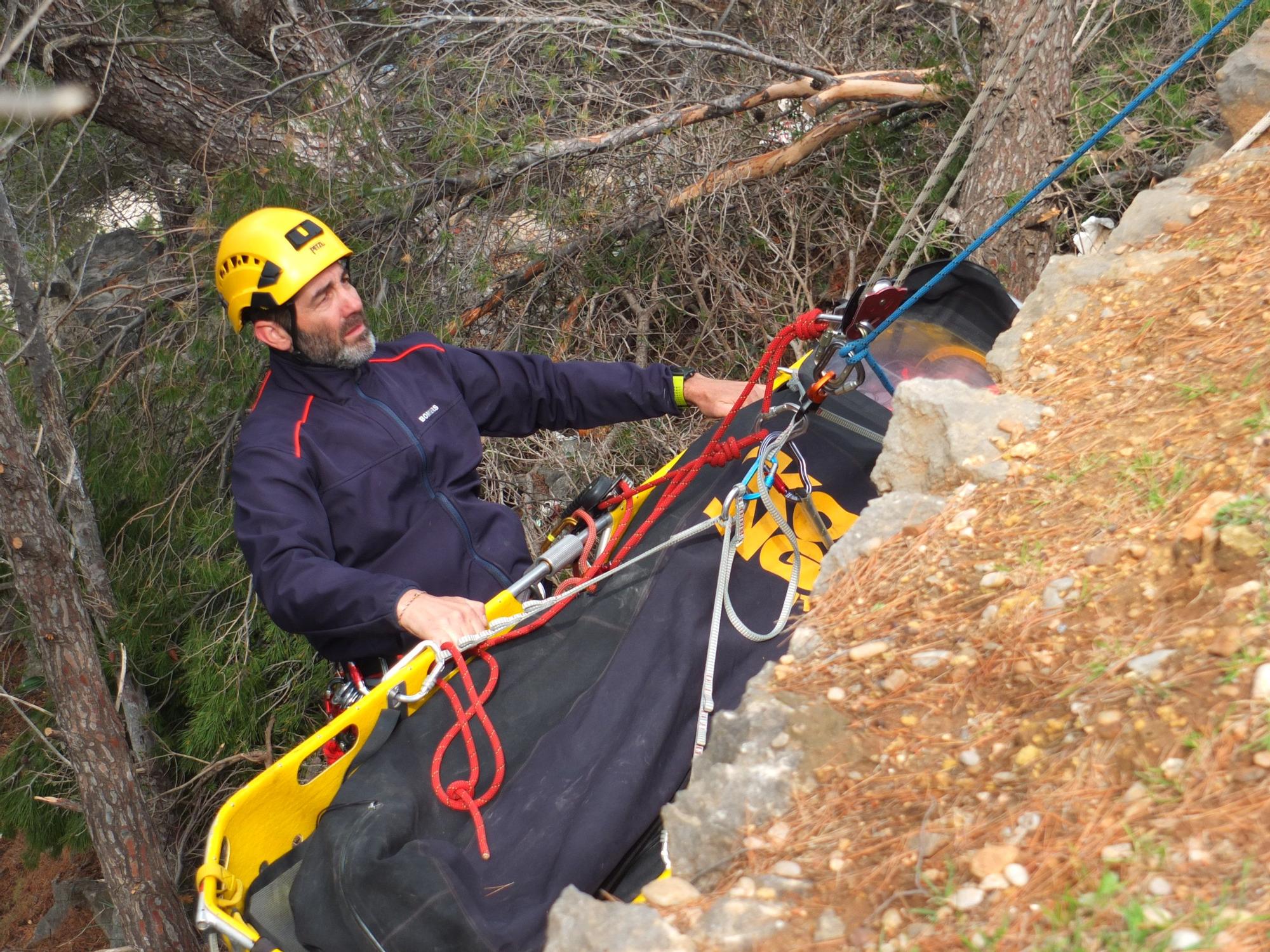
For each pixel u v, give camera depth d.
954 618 1.65
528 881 1.67
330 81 4.65
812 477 2.34
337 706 2.42
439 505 2.63
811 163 4.83
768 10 5.24
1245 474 1.53
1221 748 1.24
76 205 5.56
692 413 4.52
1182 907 1.12
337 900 1.65
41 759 4.76
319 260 2.50
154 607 4.45
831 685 1.64
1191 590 1.44
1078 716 1.38
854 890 1.32
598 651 2.07
